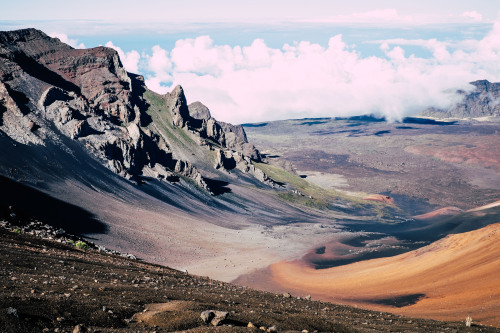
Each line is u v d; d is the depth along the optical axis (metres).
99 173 198.50
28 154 173.75
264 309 27.64
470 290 73.12
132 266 46.81
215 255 154.00
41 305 17.41
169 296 26.27
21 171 156.50
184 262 137.88
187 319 18.81
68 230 130.75
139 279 34.91
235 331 17.62
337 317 31.98
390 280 98.06
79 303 18.95
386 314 43.59
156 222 173.50
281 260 154.88
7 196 132.75
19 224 69.62
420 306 73.94
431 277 88.94
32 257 33.34
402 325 33.56
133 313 19.84
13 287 20.47
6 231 46.00
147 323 18.55
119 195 188.38
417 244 194.38
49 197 148.62
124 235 144.88
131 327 17.80
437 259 99.56
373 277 105.69
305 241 196.12
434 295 77.56
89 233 136.50
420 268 98.38
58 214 139.00
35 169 165.62
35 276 25.52
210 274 128.00
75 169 186.75
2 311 15.53
